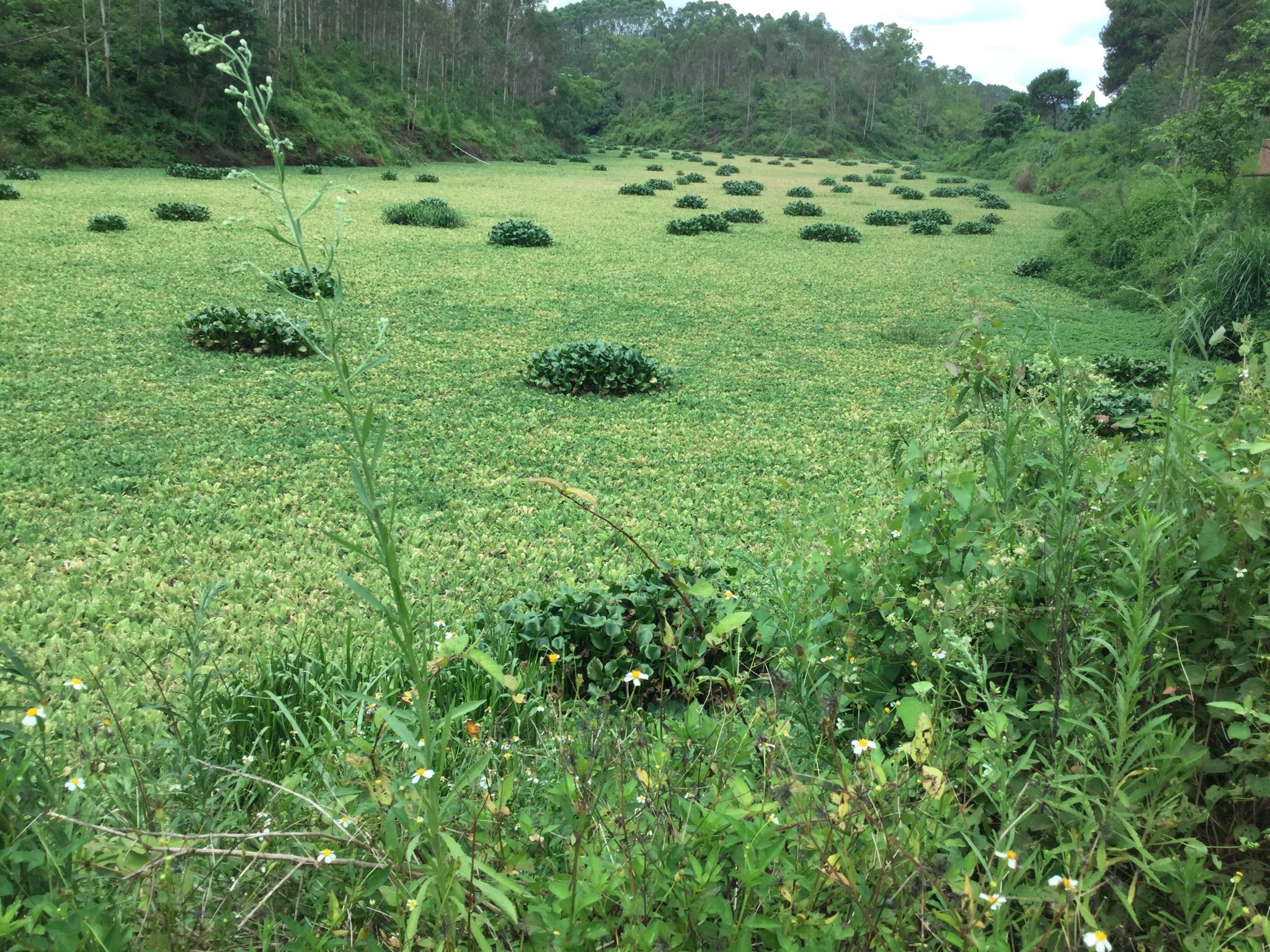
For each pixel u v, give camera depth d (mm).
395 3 47250
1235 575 1985
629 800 1724
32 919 1370
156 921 1521
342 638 3850
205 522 5215
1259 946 1481
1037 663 2285
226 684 3143
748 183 35594
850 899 1460
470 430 7426
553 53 61781
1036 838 1831
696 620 2238
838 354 11148
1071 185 36344
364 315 11656
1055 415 2566
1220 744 1997
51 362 8477
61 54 29641
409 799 1580
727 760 1889
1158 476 2170
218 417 7270
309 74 39031
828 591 2654
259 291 12461
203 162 31422
